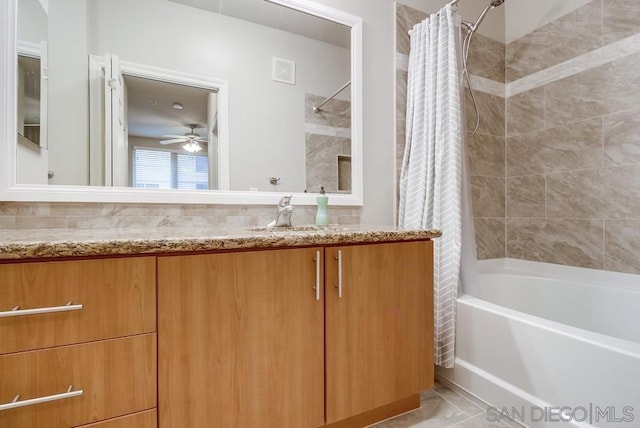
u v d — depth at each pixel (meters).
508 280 2.00
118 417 0.76
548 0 2.00
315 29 1.62
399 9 1.82
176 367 0.81
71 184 1.18
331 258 1.01
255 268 0.90
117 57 1.24
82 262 0.72
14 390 0.68
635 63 1.61
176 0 1.35
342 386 1.03
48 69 1.15
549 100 1.99
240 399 0.88
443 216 1.49
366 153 1.74
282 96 1.55
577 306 1.73
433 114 1.58
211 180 1.40
